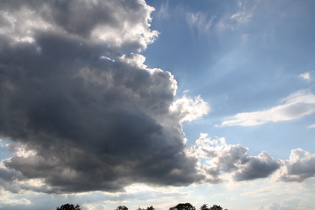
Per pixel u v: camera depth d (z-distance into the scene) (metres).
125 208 191.88
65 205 163.62
